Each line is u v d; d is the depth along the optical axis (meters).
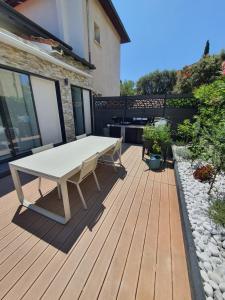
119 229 1.71
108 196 2.33
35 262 1.34
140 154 4.18
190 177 2.52
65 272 1.27
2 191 2.46
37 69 3.69
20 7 5.70
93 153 2.31
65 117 4.82
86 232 1.67
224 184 2.24
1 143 3.29
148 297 1.10
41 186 2.59
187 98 4.70
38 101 4.04
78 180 1.97
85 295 1.12
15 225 1.76
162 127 3.55
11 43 2.83
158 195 2.35
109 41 8.13
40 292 1.13
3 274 1.25
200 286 1.01
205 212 1.73
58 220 1.81
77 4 5.16
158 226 1.75
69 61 4.86
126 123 5.60
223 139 1.79
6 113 3.30
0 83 3.14
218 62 8.27
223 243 1.35
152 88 16.34
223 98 2.27
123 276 1.24
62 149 2.52
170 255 1.41
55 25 5.42
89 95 6.29
